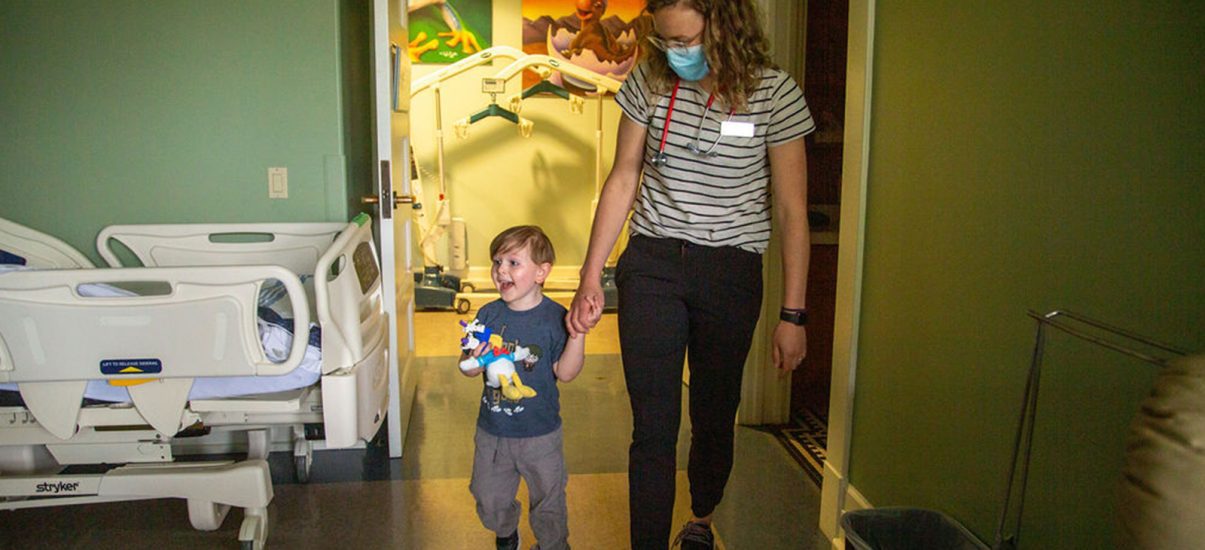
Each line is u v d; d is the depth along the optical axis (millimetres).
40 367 1971
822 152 3467
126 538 2240
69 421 2020
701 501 1938
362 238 2455
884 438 2039
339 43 2770
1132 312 1160
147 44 2689
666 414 1709
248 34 2717
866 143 2113
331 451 2934
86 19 2658
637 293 1696
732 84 1538
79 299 1941
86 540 2227
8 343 1944
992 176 1525
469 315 5152
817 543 2275
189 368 2014
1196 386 684
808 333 3613
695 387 1831
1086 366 1265
